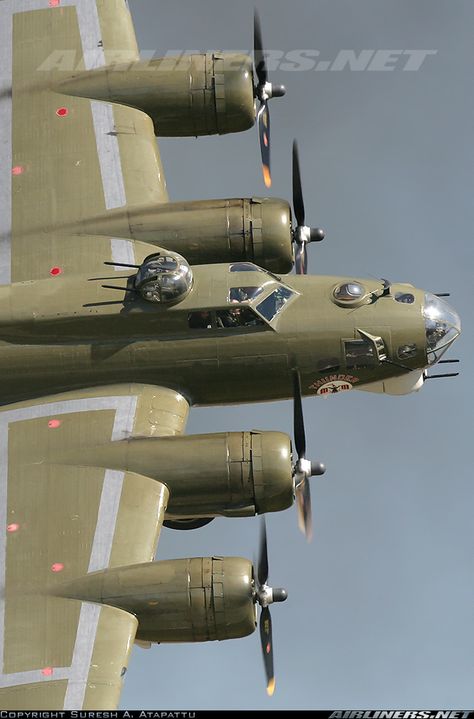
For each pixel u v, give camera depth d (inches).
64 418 4547.2
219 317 4559.5
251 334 4581.7
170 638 4153.5
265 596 4153.5
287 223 4781.0
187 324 4557.1
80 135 5088.6
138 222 4810.5
